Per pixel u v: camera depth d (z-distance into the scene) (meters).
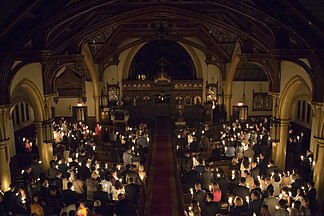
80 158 14.91
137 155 16.20
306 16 10.70
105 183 11.47
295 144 17.97
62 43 15.25
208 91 29.84
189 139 19.86
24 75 14.97
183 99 30.25
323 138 12.38
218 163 16.45
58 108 28.09
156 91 30.12
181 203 11.16
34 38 12.59
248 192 10.62
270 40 14.88
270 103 28.34
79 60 16.25
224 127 23.41
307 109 22.02
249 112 28.55
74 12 12.12
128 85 29.95
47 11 12.16
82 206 9.28
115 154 17.62
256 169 12.73
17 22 11.36
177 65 31.12
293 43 13.82
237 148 16.98
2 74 12.30
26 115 23.20
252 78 28.06
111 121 28.34
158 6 14.45
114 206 10.08
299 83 15.51
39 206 9.63
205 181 12.14
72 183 11.80
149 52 30.81
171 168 17.00
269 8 11.89
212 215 9.62
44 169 16.84
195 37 28.66
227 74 27.97
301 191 10.56
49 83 16.62
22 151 19.12
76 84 27.39
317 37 11.88
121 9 15.06
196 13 14.62
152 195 13.52
